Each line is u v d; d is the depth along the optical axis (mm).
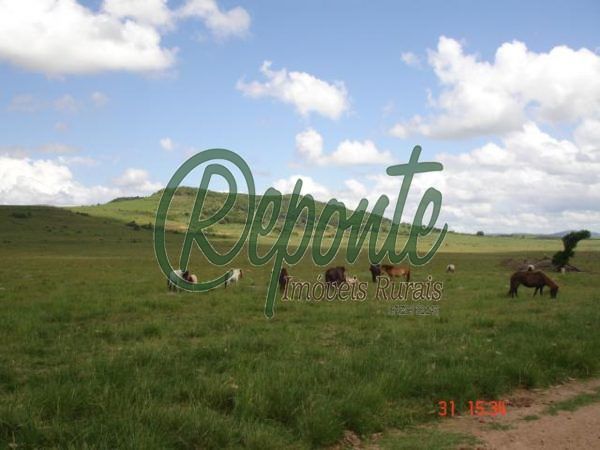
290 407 7262
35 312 16688
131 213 183375
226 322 15477
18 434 6309
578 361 10266
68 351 11445
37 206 172750
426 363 9930
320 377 8625
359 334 13375
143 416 6652
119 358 9977
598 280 32594
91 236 121812
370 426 7125
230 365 9641
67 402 7125
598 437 6914
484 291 24812
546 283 22500
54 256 66812
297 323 15625
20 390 8289
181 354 10727
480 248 118125
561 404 8328
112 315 16844
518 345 11547
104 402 7184
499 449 6535
